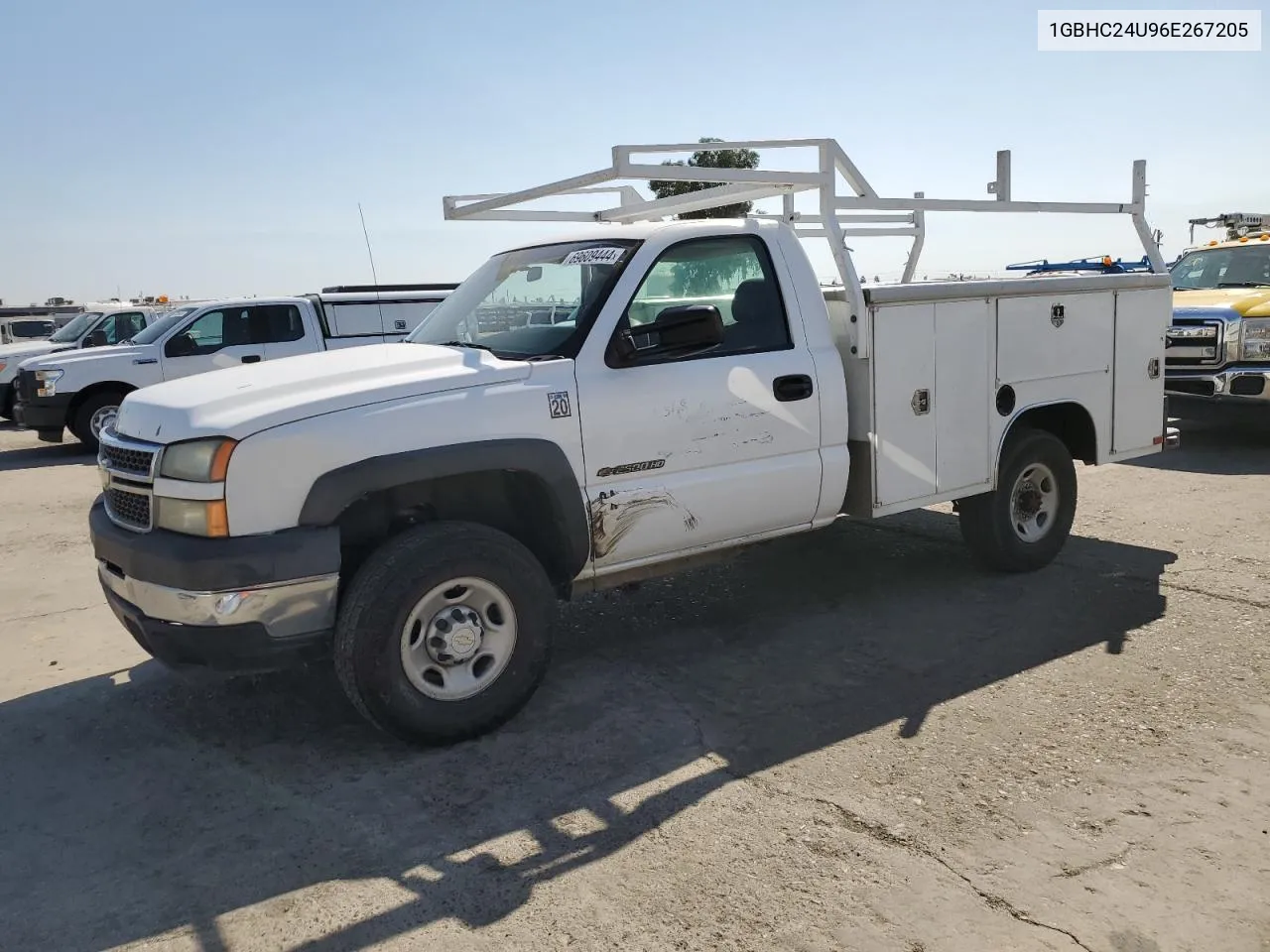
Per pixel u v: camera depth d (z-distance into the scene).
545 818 3.46
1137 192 6.50
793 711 4.27
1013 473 5.86
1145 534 7.00
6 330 30.34
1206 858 3.09
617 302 4.43
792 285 4.97
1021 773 3.66
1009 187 6.08
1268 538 6.75
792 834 3.29
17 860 3.31
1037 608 5.46
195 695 4.66
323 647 3.84
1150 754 3.77
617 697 4.48
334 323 13.57
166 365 13.15
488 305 4.93
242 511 3.62
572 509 4.25
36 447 14.21
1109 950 2.68
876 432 5.15
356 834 3.40
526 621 4.11
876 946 2.72
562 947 2.77
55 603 6.30
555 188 4.91
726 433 4.66
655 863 3.16
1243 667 4.55
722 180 4.74
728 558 4.99
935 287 5.27
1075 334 6.03
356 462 3.76
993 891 2.95
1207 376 10.10
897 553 6.65
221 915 2.97
